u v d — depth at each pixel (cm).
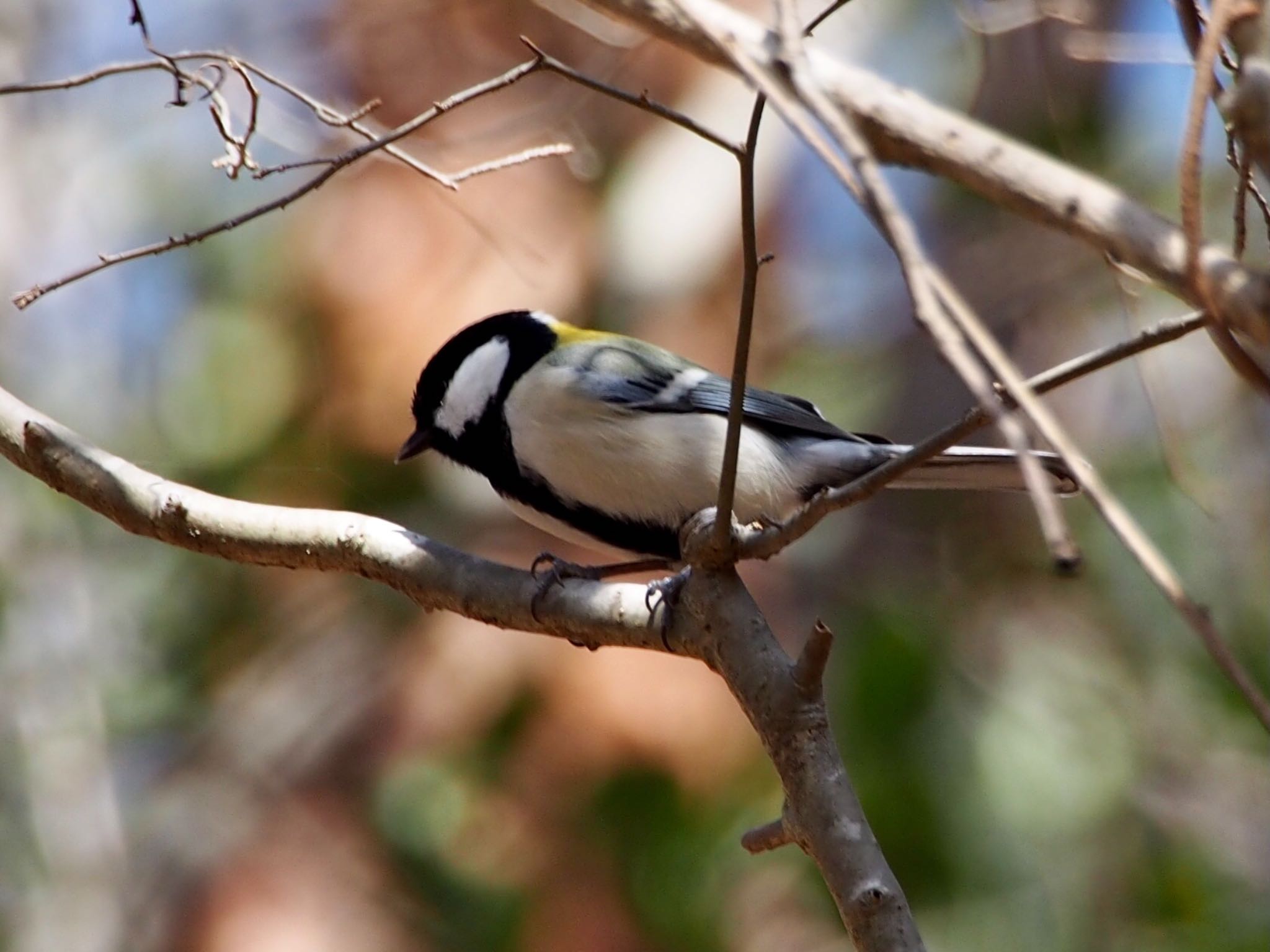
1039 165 461
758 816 992
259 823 1192
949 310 354
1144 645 1152
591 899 1008
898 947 460
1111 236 430
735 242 1037
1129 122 1205
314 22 1144
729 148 448
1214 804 1099
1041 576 1188
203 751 1249
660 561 780
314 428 1127
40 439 623
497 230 1040
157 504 617
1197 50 440
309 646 1259
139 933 1204
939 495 1227
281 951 1101
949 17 1177
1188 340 1207
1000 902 1004
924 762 1011
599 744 1007
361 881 1124
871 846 480
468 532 1127
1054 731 1085
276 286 1195
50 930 1198
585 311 1033
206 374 1192
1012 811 1038
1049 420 327
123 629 1291
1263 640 1133
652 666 1013
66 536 1306
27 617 1273
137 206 1349
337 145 854
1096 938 1030
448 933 1052
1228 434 1201
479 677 1054
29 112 1358
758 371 1124
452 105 511
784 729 503
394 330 1081
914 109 498
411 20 1108
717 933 995
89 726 1264
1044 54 895
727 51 402
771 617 1202
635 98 461
